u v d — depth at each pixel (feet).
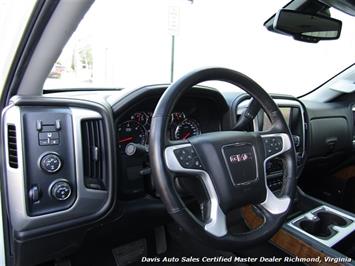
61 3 2.43
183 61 5.75
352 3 3.72
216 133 2.72
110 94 3.72
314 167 6.28
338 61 6.34
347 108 6.66
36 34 2.64
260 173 2.79
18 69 2.90
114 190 3.33
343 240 4.27
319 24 4.75
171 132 3.83
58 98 3.02
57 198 2.99
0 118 3.00
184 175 2.51
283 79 6.43
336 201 6.61
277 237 4.50
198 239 2.44
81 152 3.09
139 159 3.75
